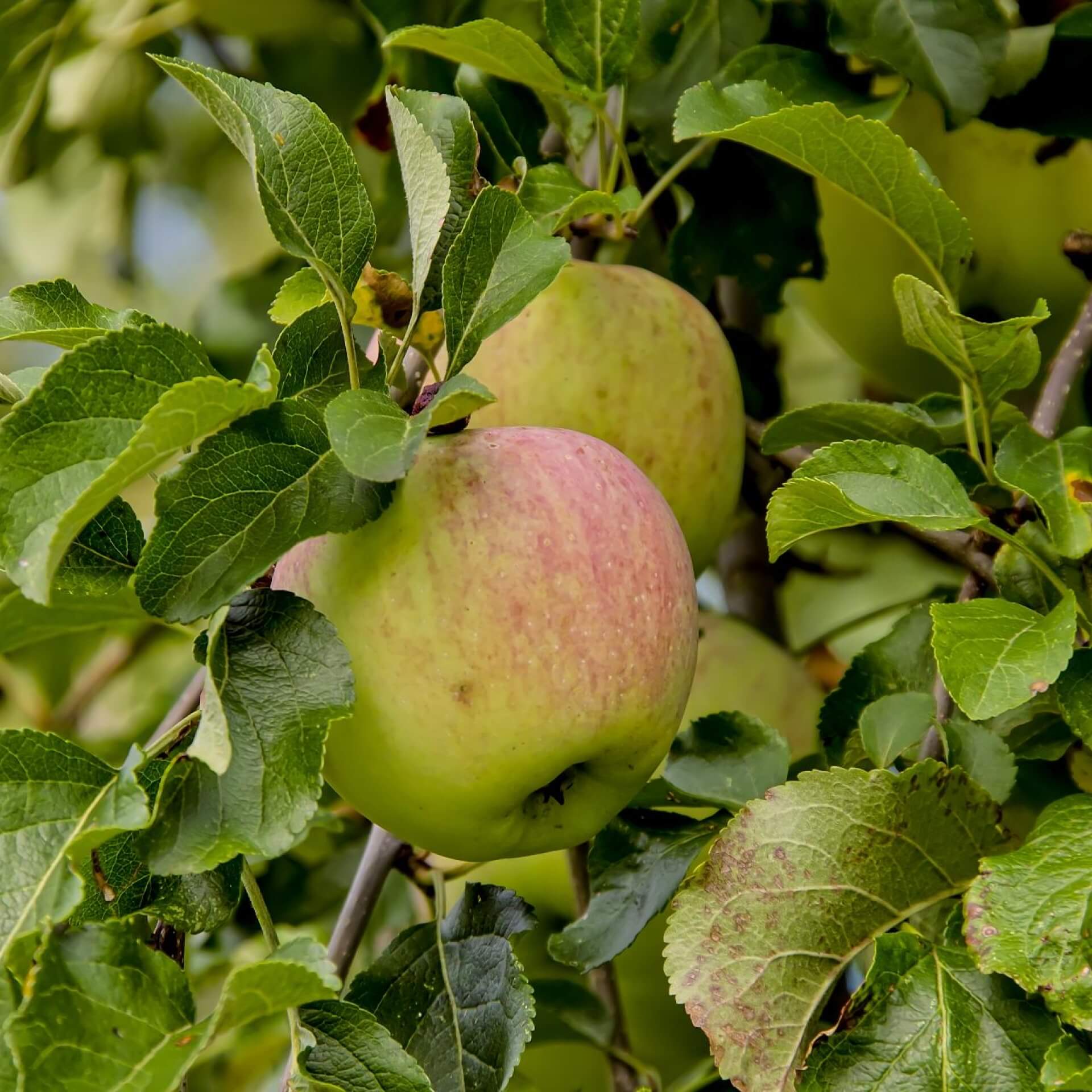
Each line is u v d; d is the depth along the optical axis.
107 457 1.33
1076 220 2.44
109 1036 1.22
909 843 1.59
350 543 1.52
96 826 1.29
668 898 1.87
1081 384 2.61
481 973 1.75
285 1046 3.14
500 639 1.47
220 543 1.40
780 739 1.92
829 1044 1.46
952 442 2.03
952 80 2.20
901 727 1.77
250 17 3.20
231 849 1.30
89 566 1.58
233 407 1.33
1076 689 1.58
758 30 2.46
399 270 3.20
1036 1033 1.43
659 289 2.17
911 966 1.47
